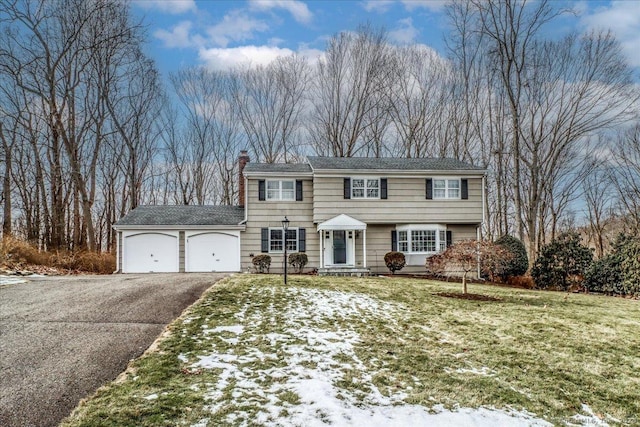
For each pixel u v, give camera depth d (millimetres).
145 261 19938
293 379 5727
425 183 20734
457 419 4996
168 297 10008
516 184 24016
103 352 6211
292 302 10344
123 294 10172
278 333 7727
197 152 33812
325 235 20453
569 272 18312
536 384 6281
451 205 20766
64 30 24281
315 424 4570
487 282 19141
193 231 20219
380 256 20703
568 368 6992
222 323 8078
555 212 30422
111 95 28156
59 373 5426
